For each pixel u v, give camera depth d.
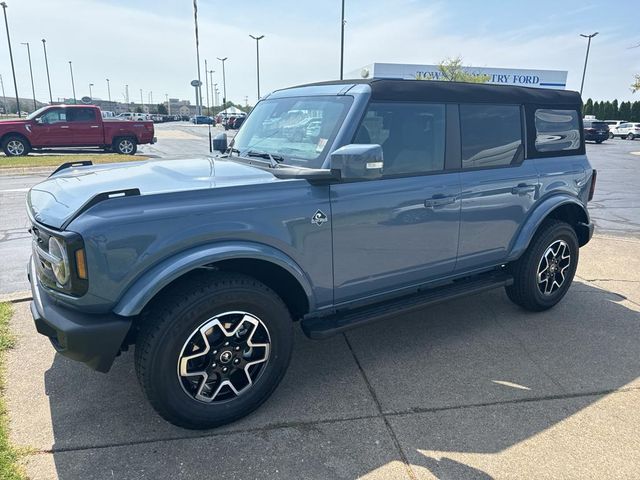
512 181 4.07
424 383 3.39
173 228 2.60
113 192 2.52
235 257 2.72
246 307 2.82
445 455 2.68
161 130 43.22
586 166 4.75
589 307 4.76
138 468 2.55
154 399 2.67
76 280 2.46
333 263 3.18
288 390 3.29
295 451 2.70
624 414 3.07
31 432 2.80
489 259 4.11
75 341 2.49
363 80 3.47
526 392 3.30
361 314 3.41
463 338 4.08
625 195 12.16
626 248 6.88
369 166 2.80
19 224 7.77
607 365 3.67
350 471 2.56
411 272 3.62
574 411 3.10
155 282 2.52
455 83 3.78
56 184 3.16
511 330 4.24
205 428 2.84
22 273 5.50
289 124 3.62
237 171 3.22
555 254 4.52
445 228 3.70
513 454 2.70
